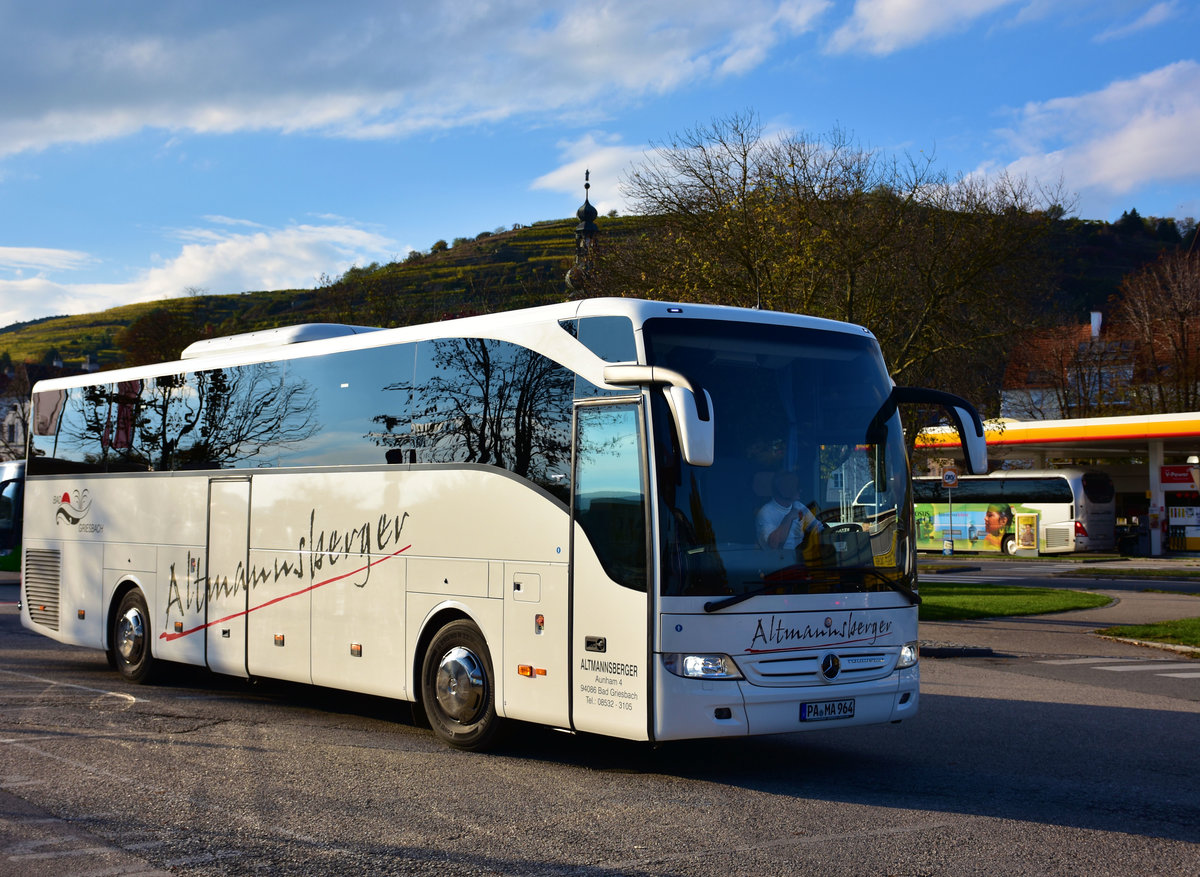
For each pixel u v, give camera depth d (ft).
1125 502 175.22
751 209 78.07
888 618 27.89
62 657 52.26
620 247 85.61
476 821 23.11
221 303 472.44
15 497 107.24
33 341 554.87
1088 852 20.95
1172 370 195.00
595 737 33.14
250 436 38.96
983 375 95.71
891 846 21.30
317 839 21.68
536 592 28.27
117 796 25.13
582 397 27.81
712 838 21.84
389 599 32.83
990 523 165.07
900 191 81.10
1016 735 33.83
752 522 26.35
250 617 38.19
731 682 25.44
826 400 28.19
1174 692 43.52
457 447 31.12
